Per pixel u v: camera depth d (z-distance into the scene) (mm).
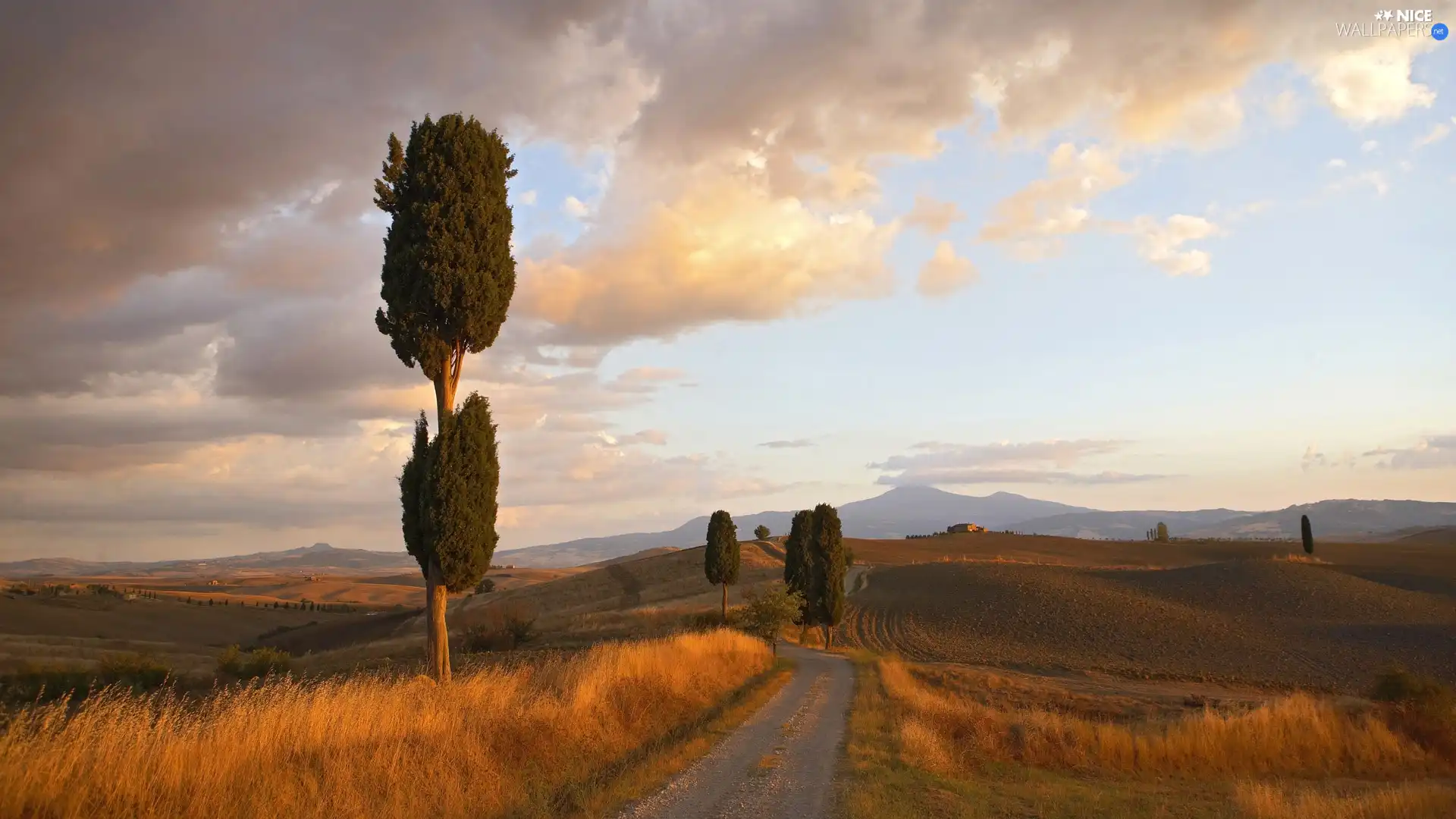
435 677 18031
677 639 25656
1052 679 44875
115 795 7199
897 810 10336
